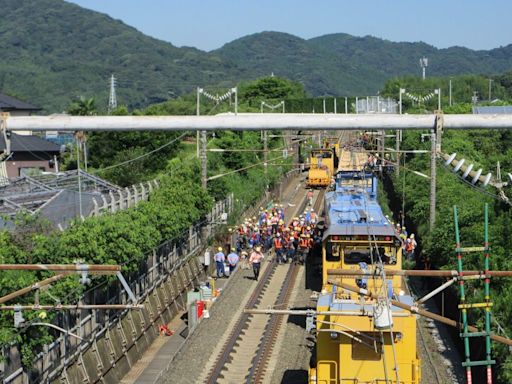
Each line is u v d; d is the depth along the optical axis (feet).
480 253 103.09
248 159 224.33
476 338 89.92
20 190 134.31
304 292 135.03
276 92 433.48
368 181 143.43
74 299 85.51
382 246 89.76
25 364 74.18
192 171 153.17
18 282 72.18
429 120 42.68
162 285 126.93
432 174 138.92
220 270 151.53
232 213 182.80
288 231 160.35
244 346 108.68
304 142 296.10
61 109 615.57
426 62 458.91
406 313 64.59
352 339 69.82
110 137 207.31
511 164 173.68
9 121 43.19
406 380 69.15
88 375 90.84
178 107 349.82
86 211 117.80
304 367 97.50
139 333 111.14
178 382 91.35
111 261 92.73
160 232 122.01
